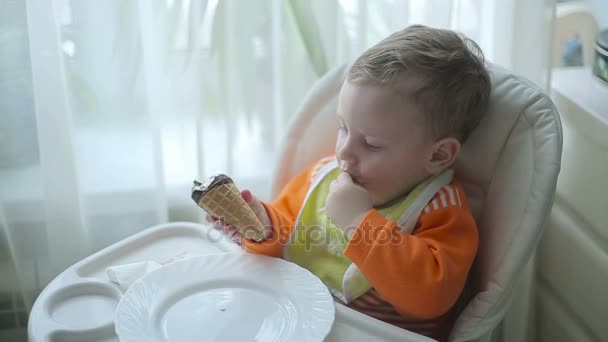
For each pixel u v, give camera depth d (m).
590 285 1.16
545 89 1.24
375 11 1.25
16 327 1.35
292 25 1.23
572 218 1.23
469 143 1.01
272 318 0.84
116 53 1.15
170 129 1.30
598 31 1.40
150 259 1.03
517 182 0.94
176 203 1.35
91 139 1.22
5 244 1.26
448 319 1.05
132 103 1.19
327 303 0.86
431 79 0.93
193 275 0.91
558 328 1.30
